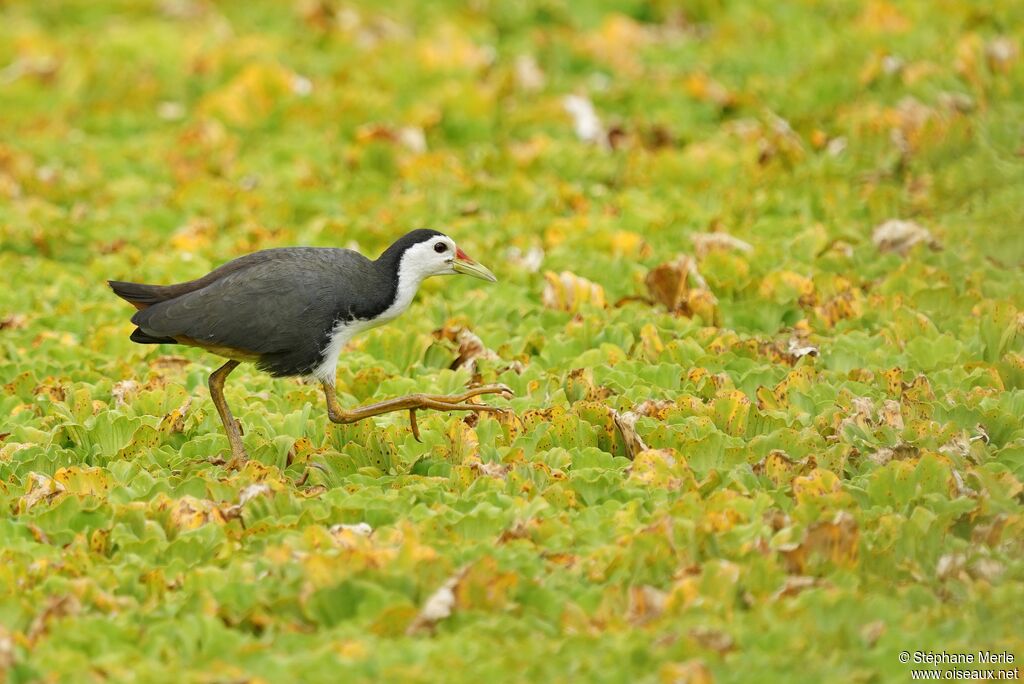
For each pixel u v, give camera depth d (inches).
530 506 382.9
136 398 479.2
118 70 877.8
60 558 364.5
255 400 483.5
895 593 351.9
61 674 311.0
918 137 688.4
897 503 389.4
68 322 560.1
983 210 623.5
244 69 857.5
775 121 732.0
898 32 823.7
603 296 561.9
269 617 339.3
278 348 432.8
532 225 645.3
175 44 924.0
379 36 925.8
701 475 414.0
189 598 343.3
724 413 440.5
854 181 676.7
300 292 431.2
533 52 871.7
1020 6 840.9
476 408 446.6
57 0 1032.2
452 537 374.3
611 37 895.1
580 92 807.7
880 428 423.8
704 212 645.9
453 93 783.7
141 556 370.3
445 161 714.8
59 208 704.4
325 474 425.4
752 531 365.4
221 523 381.4
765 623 330.0
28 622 339.9
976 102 733.3
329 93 818.8
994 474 391.5
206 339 427.8
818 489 388.5
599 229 618.5
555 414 438.3
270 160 745.6
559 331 533.3
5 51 928.3
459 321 536.7
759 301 538.9
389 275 450.6
